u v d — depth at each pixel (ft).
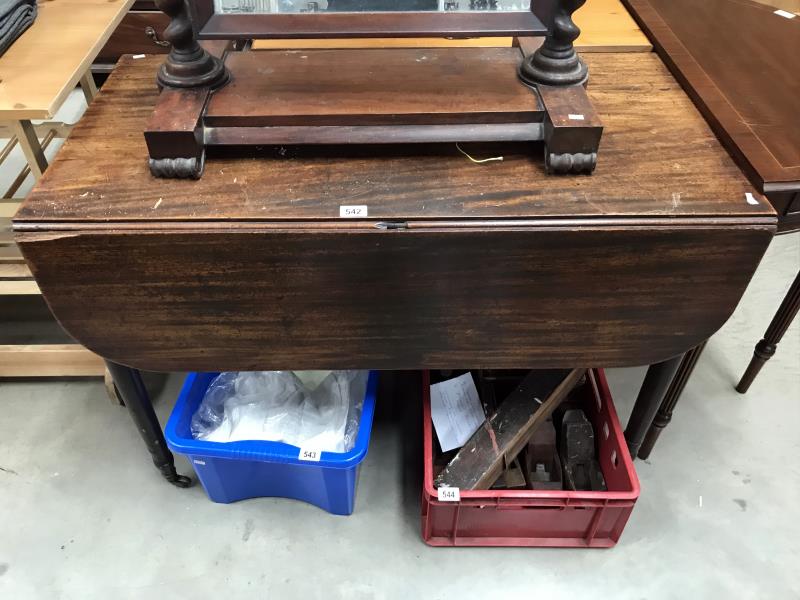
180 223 2.75
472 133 2.97
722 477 4.46
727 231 2.79
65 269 2.85
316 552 4.08
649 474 4.48
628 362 3.37
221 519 4.24
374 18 2.83
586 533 4.03
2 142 6.84
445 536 4.09
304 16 2.83
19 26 3.46
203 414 4.15
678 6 4.23
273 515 4.27
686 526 4.20
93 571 3.99
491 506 3.73
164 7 2.80
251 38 2.85
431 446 3.84
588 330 3.19
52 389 4.95
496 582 3.94
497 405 4.31
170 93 2.98
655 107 3.37
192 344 3.21
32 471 4.45
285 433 3.91
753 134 3.11
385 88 3.08
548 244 2.80
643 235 2.78
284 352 3.27
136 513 4.26
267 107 2.94
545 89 3.02
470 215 2.77
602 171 2.99
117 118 3.25
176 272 2.87
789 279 5.91
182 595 3.89
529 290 2.99
